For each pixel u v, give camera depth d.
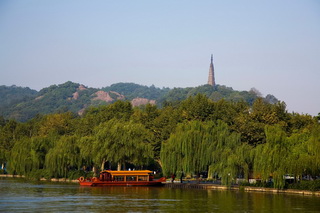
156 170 188.62
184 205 86.38
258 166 112.31
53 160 147.38
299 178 114.50
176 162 131.25
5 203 86.81
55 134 169.25
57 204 86.12
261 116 147.00
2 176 182.00
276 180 106.12
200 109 168.00
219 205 86.56
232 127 149.62
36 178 155.62
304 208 82.69
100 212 77.38
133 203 88.81
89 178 139.25
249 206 85.12
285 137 112.44
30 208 80.62
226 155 119.81
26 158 158.62
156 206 84.94
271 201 91.94
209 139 127.94
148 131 161.12
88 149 144.00
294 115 160.50
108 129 143.38
